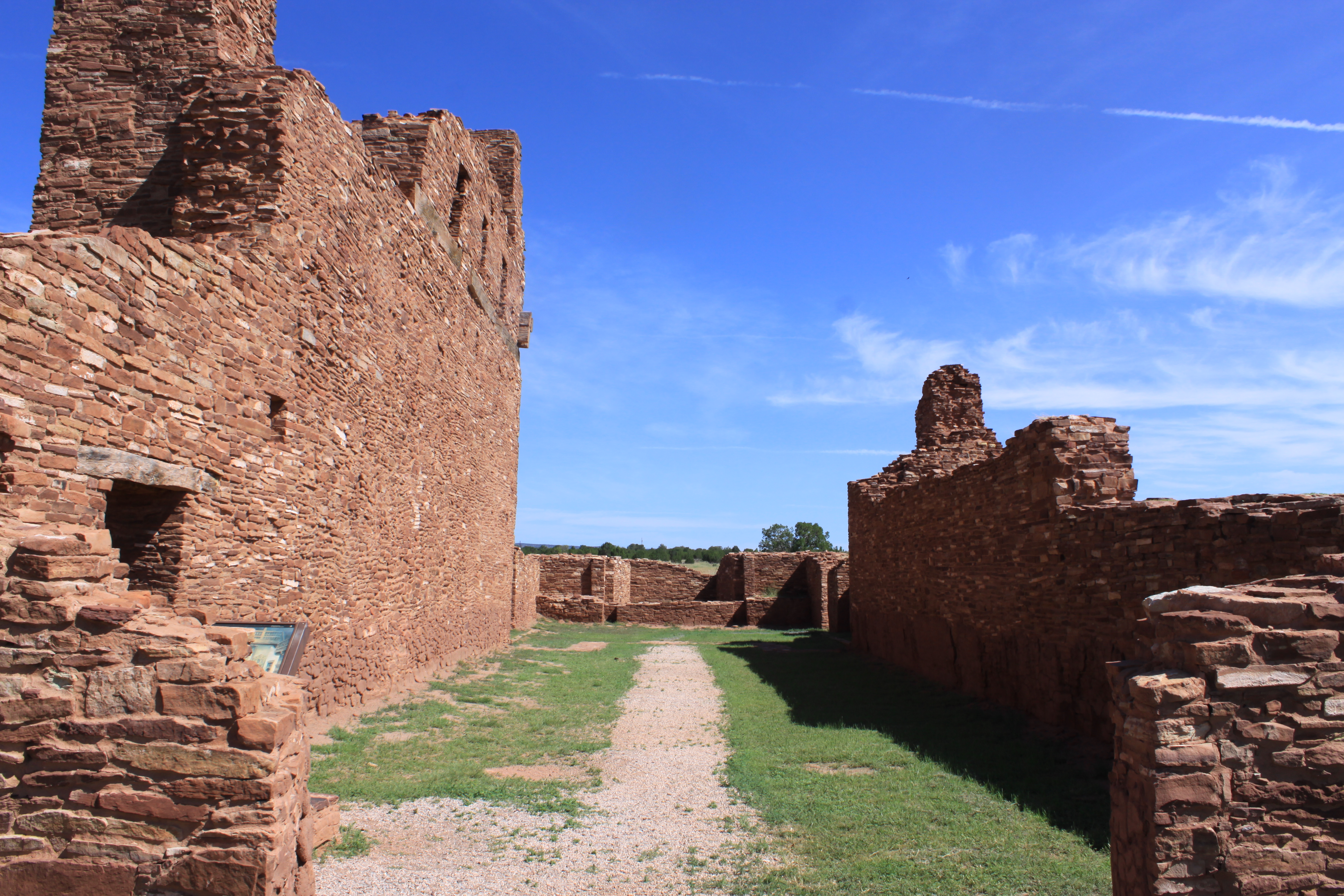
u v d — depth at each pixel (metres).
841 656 21.92
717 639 28.17
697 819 7.43
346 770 8.62
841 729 11.29
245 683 4.01
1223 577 7.66
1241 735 3.85
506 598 23.27
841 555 35.31
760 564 38.09
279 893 3.89
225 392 8.10
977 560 13.66
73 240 5.97
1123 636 9.01
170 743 3.92
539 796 8.09
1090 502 10.47
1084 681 9.82
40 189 9.91
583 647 24.33
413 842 6.65
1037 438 11.19
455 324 17.00
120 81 10.14
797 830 7.03
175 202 9.33
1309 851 3.78
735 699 14.21
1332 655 3.91
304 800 4.40
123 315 6.54
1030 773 8.62
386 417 12.82
